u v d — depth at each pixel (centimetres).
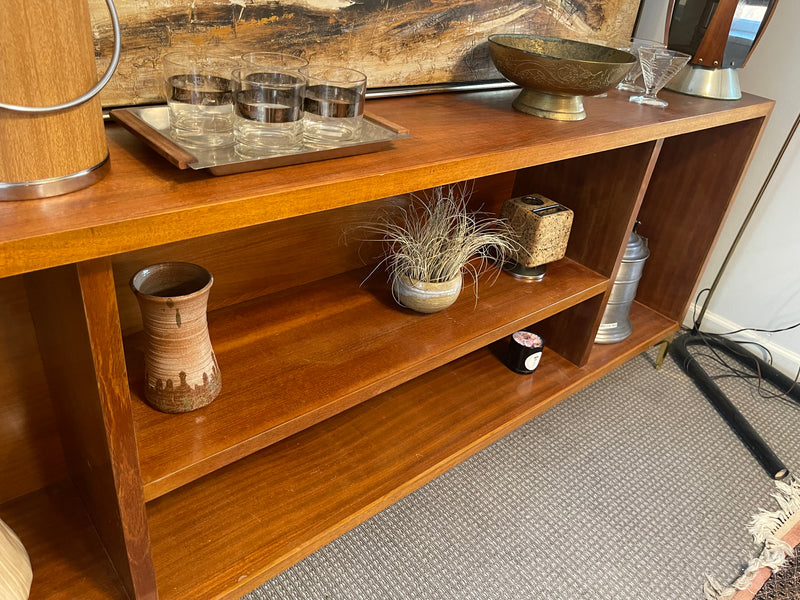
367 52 114
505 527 133
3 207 64
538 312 138
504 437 158
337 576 119
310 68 93
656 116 134
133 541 89
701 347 205
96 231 62
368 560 123
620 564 128
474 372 162
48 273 79
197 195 72
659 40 177
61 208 65
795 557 134
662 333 188
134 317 112
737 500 148
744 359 197
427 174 91
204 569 106
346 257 141
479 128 112
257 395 102
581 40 156
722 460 159
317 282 137
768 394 187
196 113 81
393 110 117
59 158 66
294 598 114
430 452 135
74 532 111
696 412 176
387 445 135
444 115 118
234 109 84
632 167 141
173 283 98
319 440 135
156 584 100
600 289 153
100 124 71
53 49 60
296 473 126
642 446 161
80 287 66
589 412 170
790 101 174
